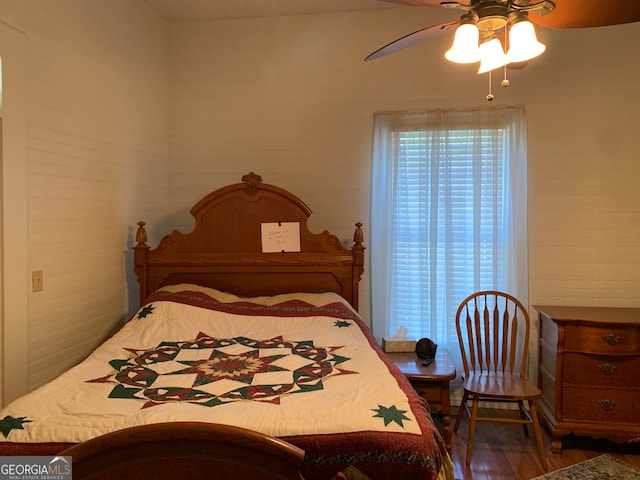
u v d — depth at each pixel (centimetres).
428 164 306
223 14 317
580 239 303
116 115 269
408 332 312
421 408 156
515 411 308
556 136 302
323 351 206
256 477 97
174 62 328
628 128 296
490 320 304
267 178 325
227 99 326
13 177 195
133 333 226
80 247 240
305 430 136
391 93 314
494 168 300
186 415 140
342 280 291
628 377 253
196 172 329
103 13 255
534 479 230
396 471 132
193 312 244
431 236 305
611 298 301
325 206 322
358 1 301
